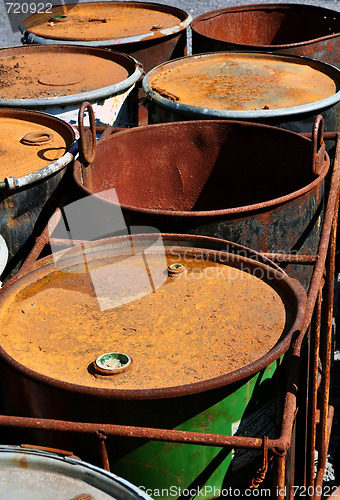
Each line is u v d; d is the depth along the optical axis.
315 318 2.73
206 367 2.12
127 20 6.62
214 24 6.88
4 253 2.85
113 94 4.47
